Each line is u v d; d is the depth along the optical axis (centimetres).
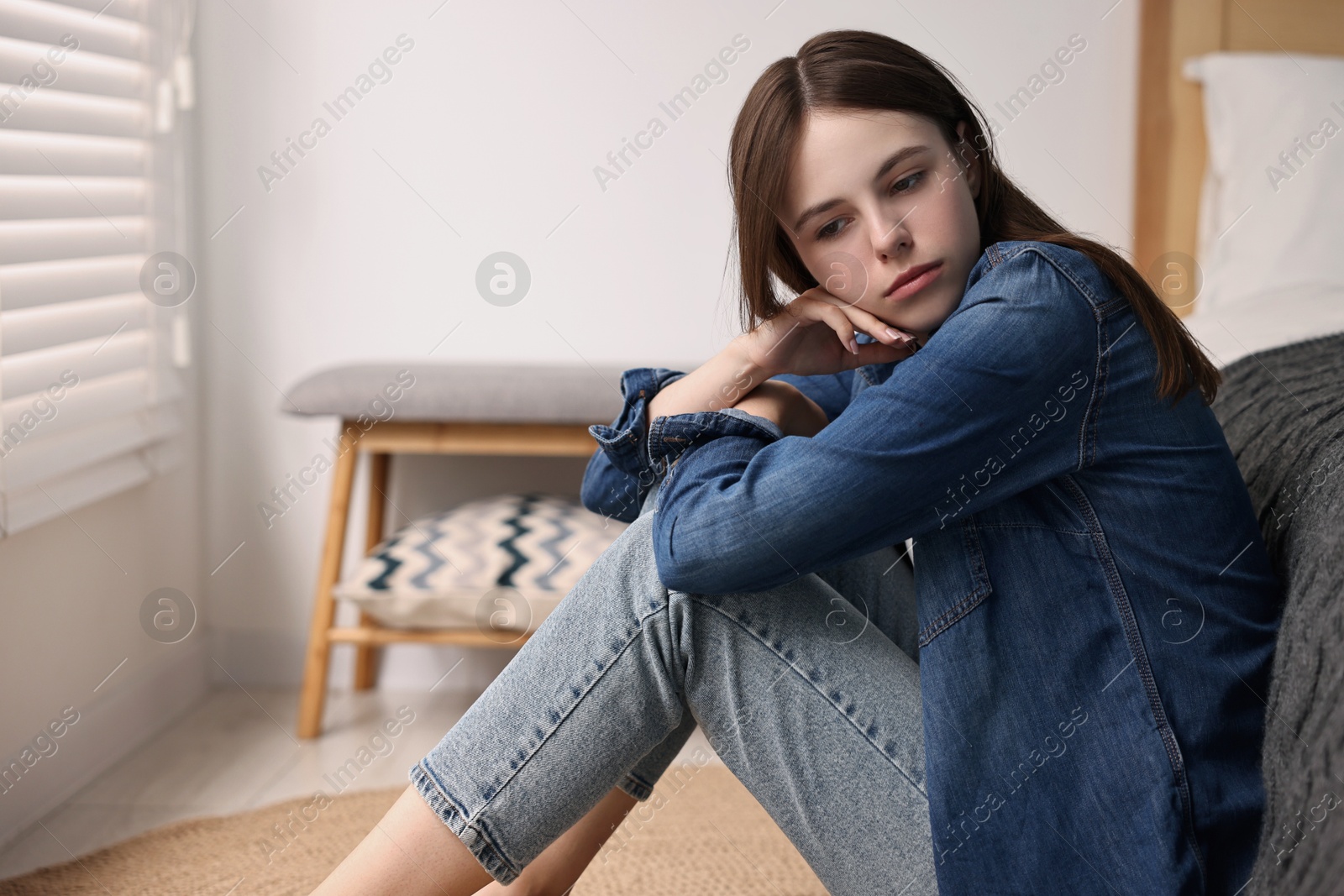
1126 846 67
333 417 175
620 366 188
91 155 159
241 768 161
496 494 198
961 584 72
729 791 153
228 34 189
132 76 172
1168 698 68
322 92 190
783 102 75
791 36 187
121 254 167
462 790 71
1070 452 71
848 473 68
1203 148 187
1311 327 128
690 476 75
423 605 167
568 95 189
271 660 200
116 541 168
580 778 72
